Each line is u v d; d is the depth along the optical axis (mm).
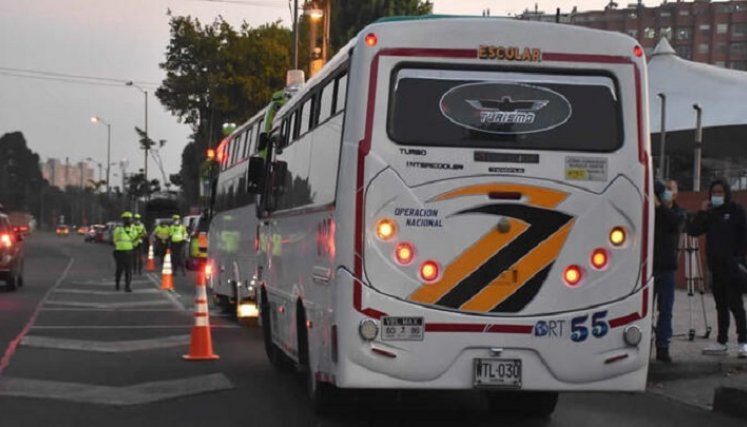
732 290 13227
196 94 53438
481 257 8516
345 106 8734
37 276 36781
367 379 8398
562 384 8609
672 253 12961
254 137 18688
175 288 30547
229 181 22125
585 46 8758
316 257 9711
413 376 8430
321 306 9336
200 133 55375
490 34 8648
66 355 14734
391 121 8508
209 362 14211
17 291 28188
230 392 11719
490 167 8562
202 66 53656
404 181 8469
